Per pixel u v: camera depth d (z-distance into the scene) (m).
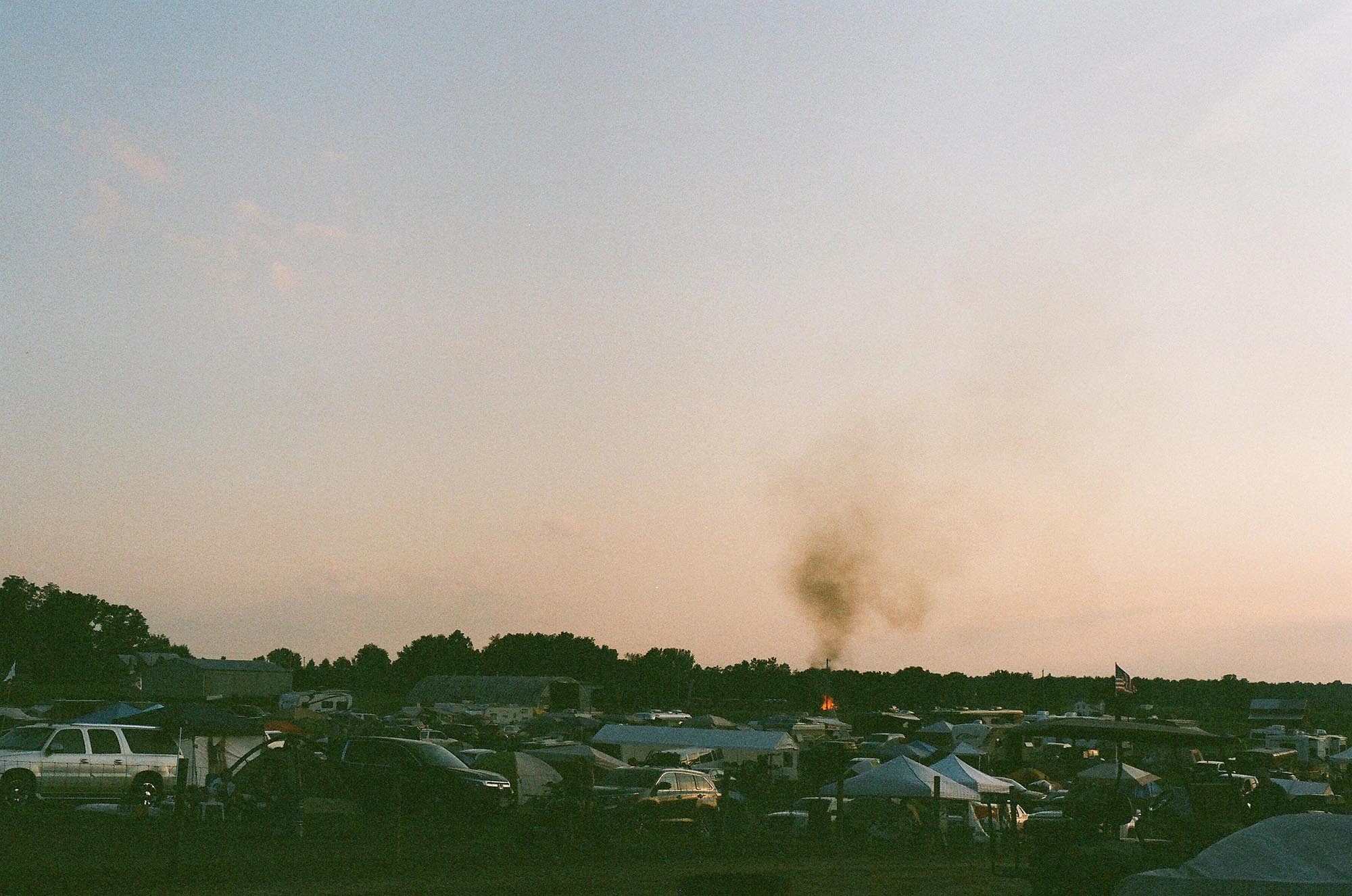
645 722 77.62
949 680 151.25
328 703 103.19
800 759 53.06
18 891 15.88
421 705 102.94
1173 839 18.05
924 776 31.36
